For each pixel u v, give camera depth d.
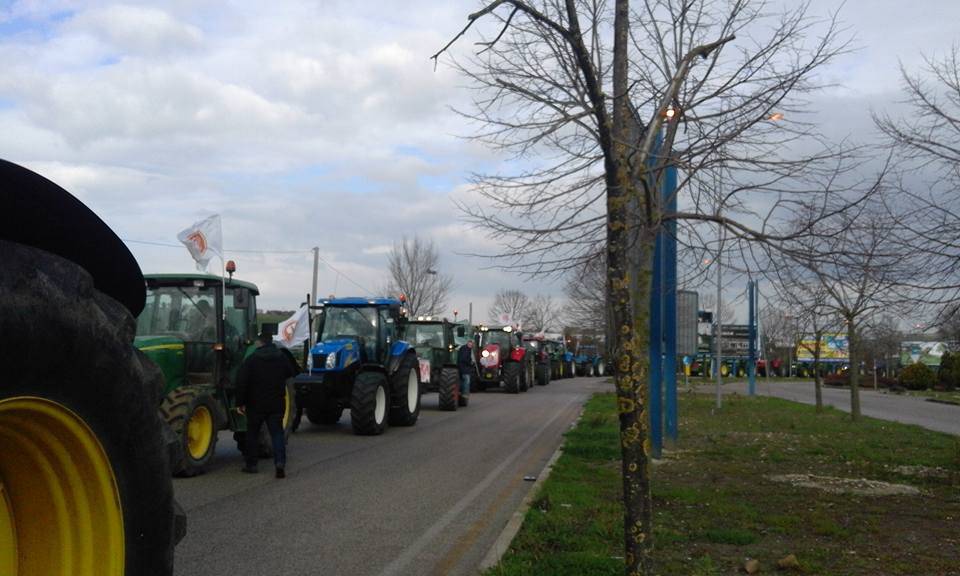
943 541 7.64
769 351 53.09
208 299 12.79
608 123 4.91
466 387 26.22
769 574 6.56
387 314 18.92
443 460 13.60
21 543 3.53
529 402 28.66
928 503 9.48
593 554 6.92
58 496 3.52
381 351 18.42
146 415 3.69
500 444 15.93
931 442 15.89
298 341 26.19
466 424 20.05
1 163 3.07
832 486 10.57
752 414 22.38
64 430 3.35
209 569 6.98
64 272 3.27
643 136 5.51
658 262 11.19
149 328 12.62
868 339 30.81
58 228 3.47
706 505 9.27
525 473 12.28
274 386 11.71
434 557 7.41
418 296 45.59
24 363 3.07
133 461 3.62
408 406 18.84
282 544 7.86
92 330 3.34
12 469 3.48
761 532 8.00
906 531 8.04
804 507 9.21
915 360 55.44
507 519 9.02
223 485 10.99
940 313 9.09
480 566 6.90
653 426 13.12
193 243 12.88
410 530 8.48
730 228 5.81
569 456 13.27
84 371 3.33
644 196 5.73
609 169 4.93
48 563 3.51
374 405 16.86
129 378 3.57
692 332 15.59
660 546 7.34
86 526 3.53
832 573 6.55
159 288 12.86
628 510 4.84
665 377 14.73
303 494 10.41
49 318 3.14
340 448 15.08
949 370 47.09
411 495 10.41
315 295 40.50
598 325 39.12
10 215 3.27
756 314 11.97
